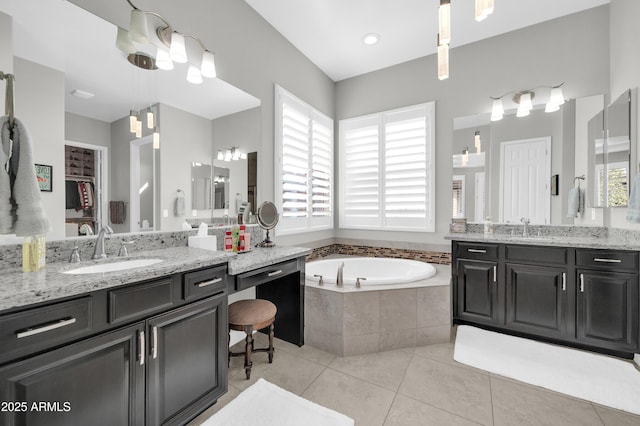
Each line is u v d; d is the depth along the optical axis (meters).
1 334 0.84
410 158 3.29
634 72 2.11
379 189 3.46
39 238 1.21
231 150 2.29
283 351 2.19
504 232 2.85
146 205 1.76
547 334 2.25
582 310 2.14
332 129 3.70
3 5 1.23
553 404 1.58
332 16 2.55
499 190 2.87
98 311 1.07
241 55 2.36
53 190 1.37
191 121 2.00
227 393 1.68
